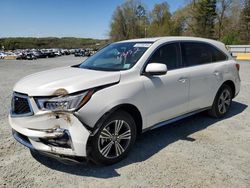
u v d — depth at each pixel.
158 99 4.37
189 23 68.50
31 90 3.57
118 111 3.83
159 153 4.23
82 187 3.34
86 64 4.89
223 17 63.44
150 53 4.41
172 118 4.77
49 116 3.43
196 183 3.40
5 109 6.91
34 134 3.49
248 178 3.52
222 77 5.75
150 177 3.54
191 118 5.96
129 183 3.42
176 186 3.34
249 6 55.31
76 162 3.50
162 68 4.04
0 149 4.39
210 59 5.63
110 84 3.77
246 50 32.38
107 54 4.93
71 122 3.40
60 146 3.46
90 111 3.49
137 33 90.31
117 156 3.89
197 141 4.70
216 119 5.90
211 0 63.12
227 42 52.72
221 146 4.50
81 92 3.48
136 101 4.01
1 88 10.53
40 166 3.85
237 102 7.52
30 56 51.09
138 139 4.79
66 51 79.56
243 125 5.53
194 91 5.07
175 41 4.93
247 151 4.31
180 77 4.72
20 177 3.56
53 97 3.43
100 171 3.71
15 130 3.76
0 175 3.61
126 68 4.19
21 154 4.23
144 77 4.19
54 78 3.85
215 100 5.74
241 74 13.69
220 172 3.66
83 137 3.43
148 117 4.27
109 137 3.78
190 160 3.99
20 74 16.62
